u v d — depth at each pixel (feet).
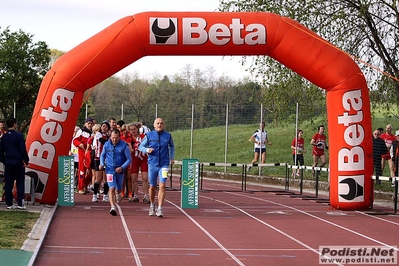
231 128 96.02
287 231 39.93
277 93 74.13
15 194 50.06
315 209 52.16
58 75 49.47
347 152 49.90
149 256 31.30
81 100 50.16
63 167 50.26
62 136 49.88
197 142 99.45
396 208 49.29
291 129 104.42
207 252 32.65
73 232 37.78
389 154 64.64
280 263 30.09
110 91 186.39
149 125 98.94
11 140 46.26
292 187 78.33
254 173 88.07
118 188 46.37
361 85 49.78
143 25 48.57
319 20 67.26
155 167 45.27
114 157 45.80
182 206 51.06
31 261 28.37
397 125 87.51
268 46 49.42
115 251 32.37
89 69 49.19
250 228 41.01
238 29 48.75
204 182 86.94
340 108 49.67
